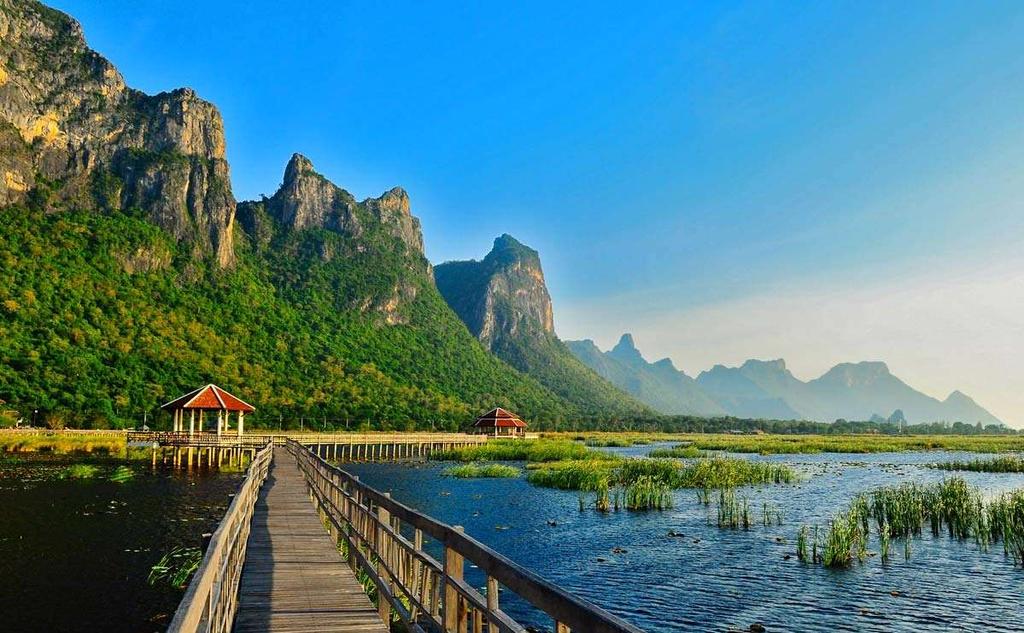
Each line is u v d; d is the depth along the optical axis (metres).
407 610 7.16
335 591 9.05
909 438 123.12
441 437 79.69
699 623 14.31
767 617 14.66
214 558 4.31
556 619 3.15
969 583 17.05
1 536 21.25
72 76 153.88
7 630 13.16
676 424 172.75
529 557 20.20
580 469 40.28
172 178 150.00
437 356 186.50
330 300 177.38
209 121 172.25
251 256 179.75
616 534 23.70
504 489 37.53
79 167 141.12
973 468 50.56
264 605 8.34
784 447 77.62
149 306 116.00
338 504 14.44
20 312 88.56
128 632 13.23
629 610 15.16
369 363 149.38
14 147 127.62
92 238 124.00
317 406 99.56
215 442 51.03
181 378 90.69
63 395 71.06
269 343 131.62
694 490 35.78
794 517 27.22
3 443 56.31
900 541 22.11
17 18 151.75
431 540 23.05
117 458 51.81
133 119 159.25
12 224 116.88
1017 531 20.09
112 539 21.42
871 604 15.46
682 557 20.11
